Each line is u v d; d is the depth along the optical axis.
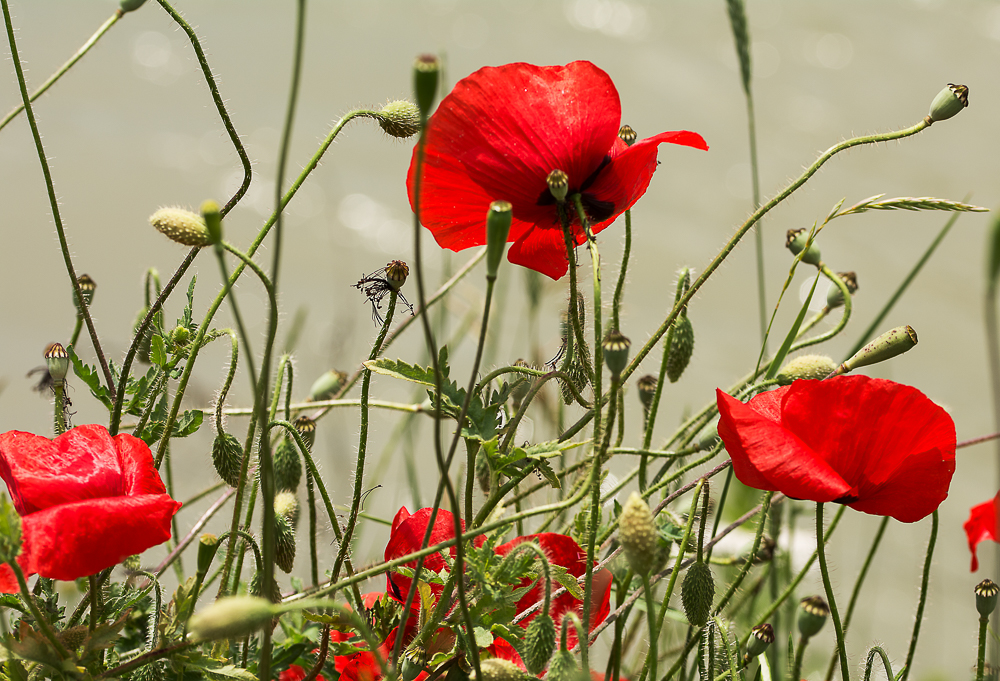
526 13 10.12
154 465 1.58
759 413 1.56
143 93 7.72
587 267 1.74
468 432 1.56
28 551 1.51
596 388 1.53
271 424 1.56
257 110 7.56
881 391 1.54
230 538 1.56
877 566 2.98
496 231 1.49
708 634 1.59
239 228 5.96
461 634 1.55
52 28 8.63
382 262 5.77
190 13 9.59
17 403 3.86
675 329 1.62
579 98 1.57
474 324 2.48
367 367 1.56
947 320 5.39
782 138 7.61
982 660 1.60
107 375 1.59
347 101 7.83
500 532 1.58
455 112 1.57
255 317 4.75
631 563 1.49
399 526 1.59
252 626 1.46
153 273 1.64
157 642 1.56
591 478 1.55
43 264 5.28
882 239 6.15
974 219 6.33
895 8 10.41
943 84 8.68
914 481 1.55
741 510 1.82
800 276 5.81
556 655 1.51
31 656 1.52
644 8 10.30
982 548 3.35
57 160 6.39
